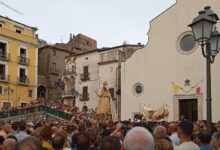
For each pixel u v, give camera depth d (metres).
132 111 32.12
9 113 39.38
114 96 43.53
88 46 68.81
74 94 52.09
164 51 31.17
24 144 4.15
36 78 56.22
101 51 48.16
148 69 31.84
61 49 64.38
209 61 10.62
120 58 44.00
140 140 3.86
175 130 9.48
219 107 27.81
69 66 54.34
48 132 7.68
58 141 6.86
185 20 30.28
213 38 11.62
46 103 41.31
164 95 30.67
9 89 51.41
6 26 51.97
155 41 31.81
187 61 29.80
